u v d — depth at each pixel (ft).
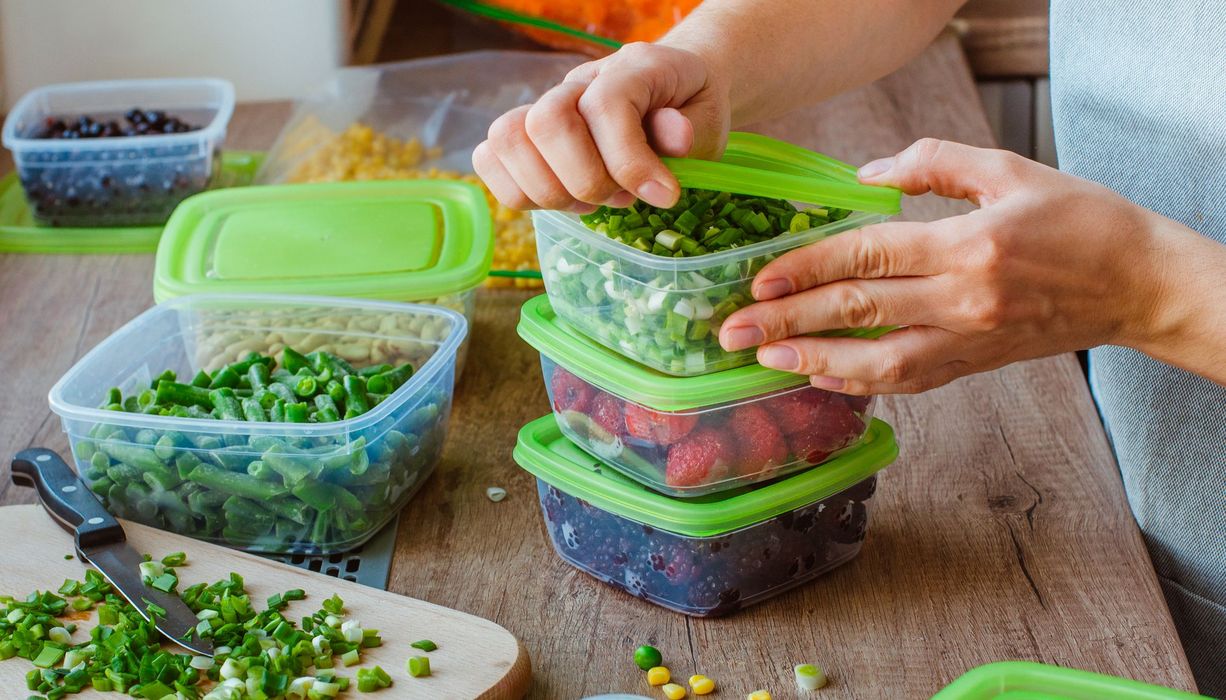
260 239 3.76
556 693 2.46
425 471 3.14
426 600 2.75
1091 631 2.58
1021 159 2.47
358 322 3.39
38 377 3.69
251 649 2.44
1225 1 2.93
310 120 4.92
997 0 6.50
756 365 2.55
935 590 2.73
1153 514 3.27
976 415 3.43
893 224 2.39
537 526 3.02
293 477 2.80
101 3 5.55
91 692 2.38
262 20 5.72
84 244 4.51
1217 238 3.09
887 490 3.11
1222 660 3.24
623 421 2.59
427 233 3.81
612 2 5.71
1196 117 3.05
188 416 2.95
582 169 2.32
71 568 2.78
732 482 2.60
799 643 2.57
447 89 5.08
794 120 5.41
